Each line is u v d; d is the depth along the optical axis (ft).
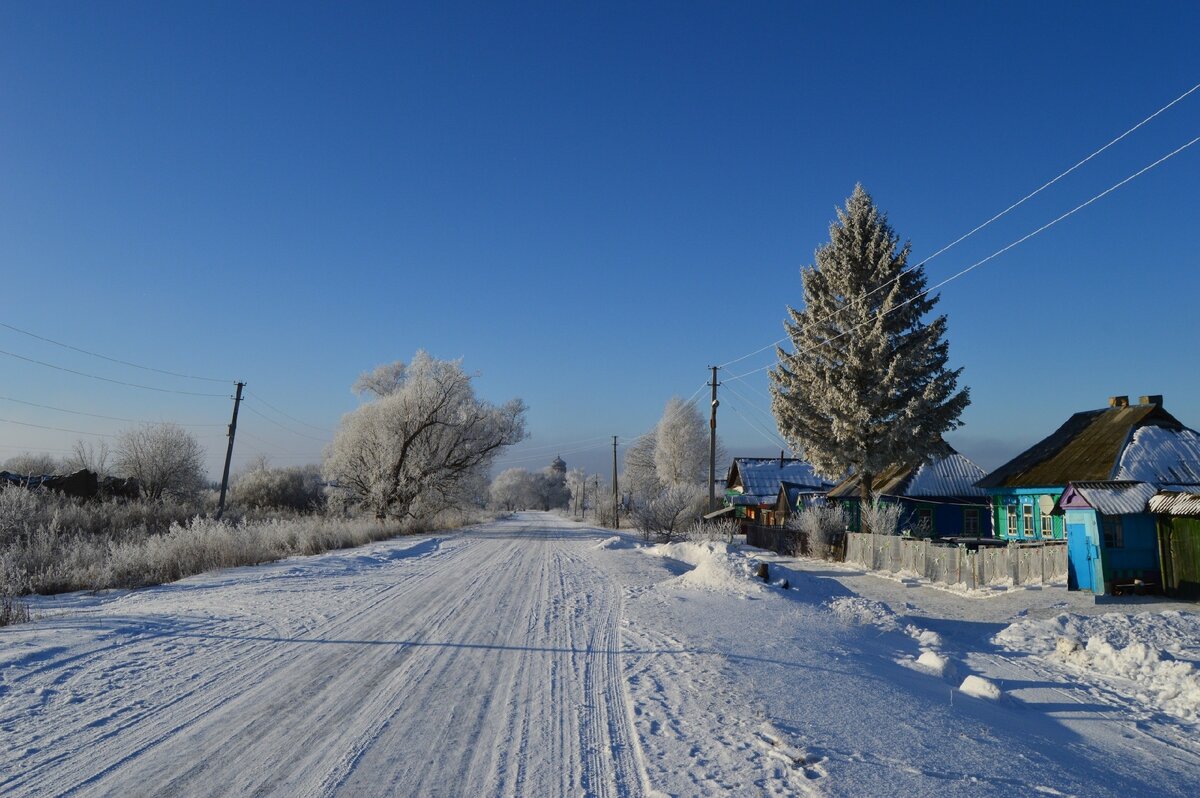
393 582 59.82
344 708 23.59
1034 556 71.67
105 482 138.82
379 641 34.73
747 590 56.34
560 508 574.56
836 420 109.09
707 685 26.76
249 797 16.38
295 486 198.59
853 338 111.55
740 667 29.99
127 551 62.64
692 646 34.12
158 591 51.85
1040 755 22.89
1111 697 33.68
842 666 32.27
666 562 87.30
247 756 19.04
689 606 48.26
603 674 28.66
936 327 110.63
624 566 78.89
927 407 108.06
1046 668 39.55
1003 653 43.88
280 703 24.03
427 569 72.74
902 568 83.87
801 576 67.10
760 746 20.13
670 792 16.92
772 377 119.85
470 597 51.37
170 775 17.63
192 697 24.56
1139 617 51.85
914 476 122.83
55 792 16.51
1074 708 31.48
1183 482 71.15
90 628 35.63
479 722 22.26
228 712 22.93
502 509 482.28
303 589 53.26
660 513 133.28
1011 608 59.41
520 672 28.86
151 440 156.25
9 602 39.11
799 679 28.66
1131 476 72.90
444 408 157.58
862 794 17.01
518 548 109.70
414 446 155.33
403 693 25.52
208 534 73.56
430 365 160.56
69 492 127.65
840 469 114.83
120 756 18.90
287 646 33.09
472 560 85.87
